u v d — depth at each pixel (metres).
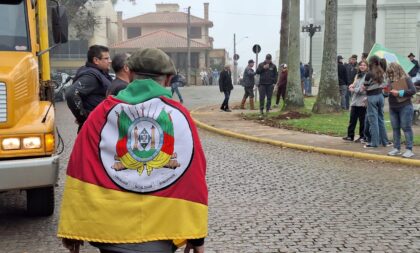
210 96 31.38
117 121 2.60
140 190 2.56
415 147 11.30
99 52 5.94
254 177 8.71
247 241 5.46
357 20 42.12
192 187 2.61
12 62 5.71
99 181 2.58
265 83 17.81
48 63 7.10
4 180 5.15
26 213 6.45
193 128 2.66
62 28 6.66
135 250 2.56
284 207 6.80
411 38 41.84
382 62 11.00
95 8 53.91
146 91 2.63
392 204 6.98
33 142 5.34
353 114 12.06
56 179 5.45
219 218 6.28
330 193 7.60
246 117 17.55
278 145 12.25
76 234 2.60
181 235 2.58
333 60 17.23
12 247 5.26
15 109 5.33
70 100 5.73
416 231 5.82
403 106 10.05
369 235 5.68
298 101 17.73
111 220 2.56
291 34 17.66
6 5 6.50
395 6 41.81
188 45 55.09
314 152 11.38
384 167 9.66
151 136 2.58
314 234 5.70
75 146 2.68
